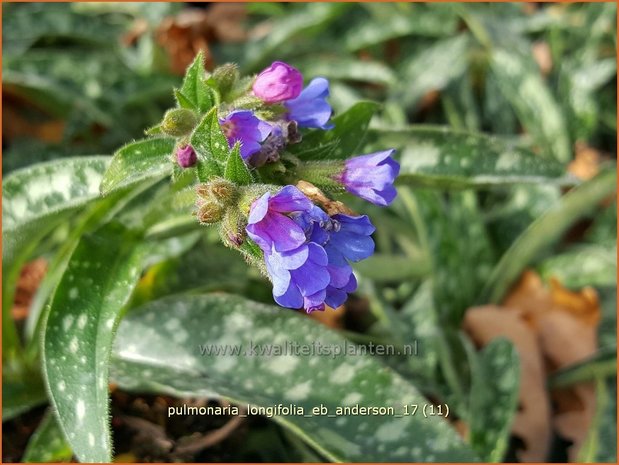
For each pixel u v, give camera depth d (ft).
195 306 0.50
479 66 0.79
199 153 0.37
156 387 0.45
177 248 0.54
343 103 0.70
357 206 0.63
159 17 0.74
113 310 0.43
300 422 0.44
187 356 0.48
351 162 0.38
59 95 0.67
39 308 0.52
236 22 0.78
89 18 0.74
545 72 0.80
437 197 0.62
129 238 0.47
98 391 0.40
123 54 0.72
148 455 0.51
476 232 0.65
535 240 0.61
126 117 0.69
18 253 0.48
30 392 0.52
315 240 0.34
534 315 0.63
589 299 0.61
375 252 0.67
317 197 0.35
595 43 0.78
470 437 0.52
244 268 0.57
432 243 0.60
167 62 0.70
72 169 0.45
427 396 0.56
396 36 0.80
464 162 0.51
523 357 0.59
